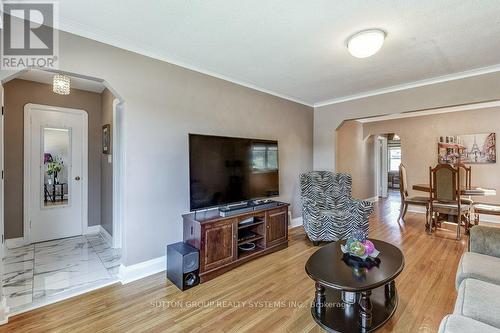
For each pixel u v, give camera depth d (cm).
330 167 471
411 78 344
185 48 257
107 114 378
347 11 192
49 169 375
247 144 330
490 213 394
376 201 739
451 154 537
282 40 240
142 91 260
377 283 167
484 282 152
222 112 335
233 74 330
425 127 575
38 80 355
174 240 287
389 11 192
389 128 639
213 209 311
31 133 358
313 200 387
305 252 330
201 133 311
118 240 339
